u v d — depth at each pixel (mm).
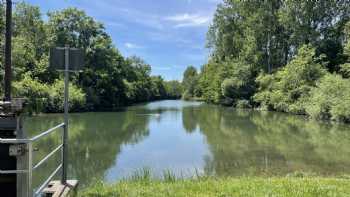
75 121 34375
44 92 42094
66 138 7141
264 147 19234
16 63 34875
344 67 37875
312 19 48031
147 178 9734
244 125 30578
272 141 21438
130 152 17703
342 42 47031
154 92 111312
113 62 62656
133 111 50406
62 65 7066
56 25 56031
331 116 33438
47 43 50625
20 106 4723
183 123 32469
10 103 4656
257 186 7785
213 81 70938
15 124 4637
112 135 24188
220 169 13836
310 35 47312
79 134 24609
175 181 8930
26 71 43375
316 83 39281
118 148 18922
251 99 55781
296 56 44656
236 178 10250
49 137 22031
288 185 7918
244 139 22297
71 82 52719
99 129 27719
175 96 131375
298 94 43594
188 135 24250
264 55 54344
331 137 22984
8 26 5035
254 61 54438
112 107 61438
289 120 34812
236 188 7555
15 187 4695
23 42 38031
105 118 37938
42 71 46062
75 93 48031
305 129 27328
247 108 55594
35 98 39844
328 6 46938
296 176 11523
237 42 58594
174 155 16859
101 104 59219
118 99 65562
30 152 4523
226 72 62188
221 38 62188
